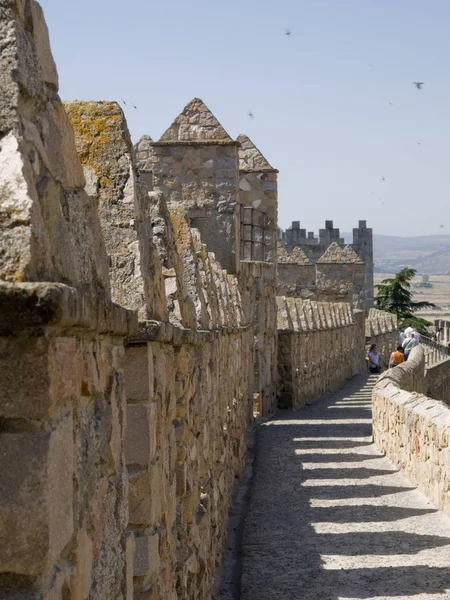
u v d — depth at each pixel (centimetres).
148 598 520
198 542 804
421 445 1411
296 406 2911
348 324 4075
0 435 287
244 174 2773
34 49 330
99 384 384
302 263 4534
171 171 2156
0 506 285
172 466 659
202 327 931
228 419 1342
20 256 289
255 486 1486
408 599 874
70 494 315
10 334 284
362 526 1182
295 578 951
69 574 317
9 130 305
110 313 376
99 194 547
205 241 2148
